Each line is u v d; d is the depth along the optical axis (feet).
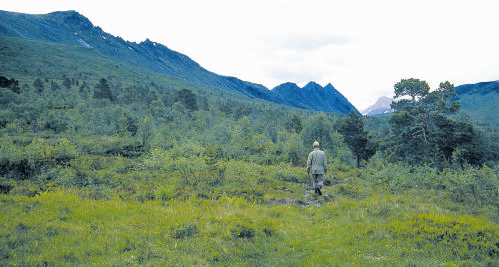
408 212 20.80
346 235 16.90
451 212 20.88
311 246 15.56
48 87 337.93
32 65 519.60
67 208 20.71
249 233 17.34
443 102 98.07
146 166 47.42
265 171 48.55
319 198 29.27
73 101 213.25
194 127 162.71
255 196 29.50
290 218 22.09
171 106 340.18
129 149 66.18
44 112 118.01
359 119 152.87
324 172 30.35
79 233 15.66
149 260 12.71
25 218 17.21
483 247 13.00
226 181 37.50
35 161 36.96
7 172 33.58
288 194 32.01
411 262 12.09
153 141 77.25
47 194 24.02
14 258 11.74
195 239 15.74
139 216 20.15
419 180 35.94
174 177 39.73
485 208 21.63
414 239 14.76
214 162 41.32
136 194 28.12
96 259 12.37
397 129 107.34
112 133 101.40
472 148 84.99
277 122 277.03
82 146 61.98
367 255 13.37
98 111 150.10
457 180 29.27
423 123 104.32
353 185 33.58
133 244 14.43
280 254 14.65
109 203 23.29
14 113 107.34
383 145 113.39
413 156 97.81
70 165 40.75
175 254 13.57
